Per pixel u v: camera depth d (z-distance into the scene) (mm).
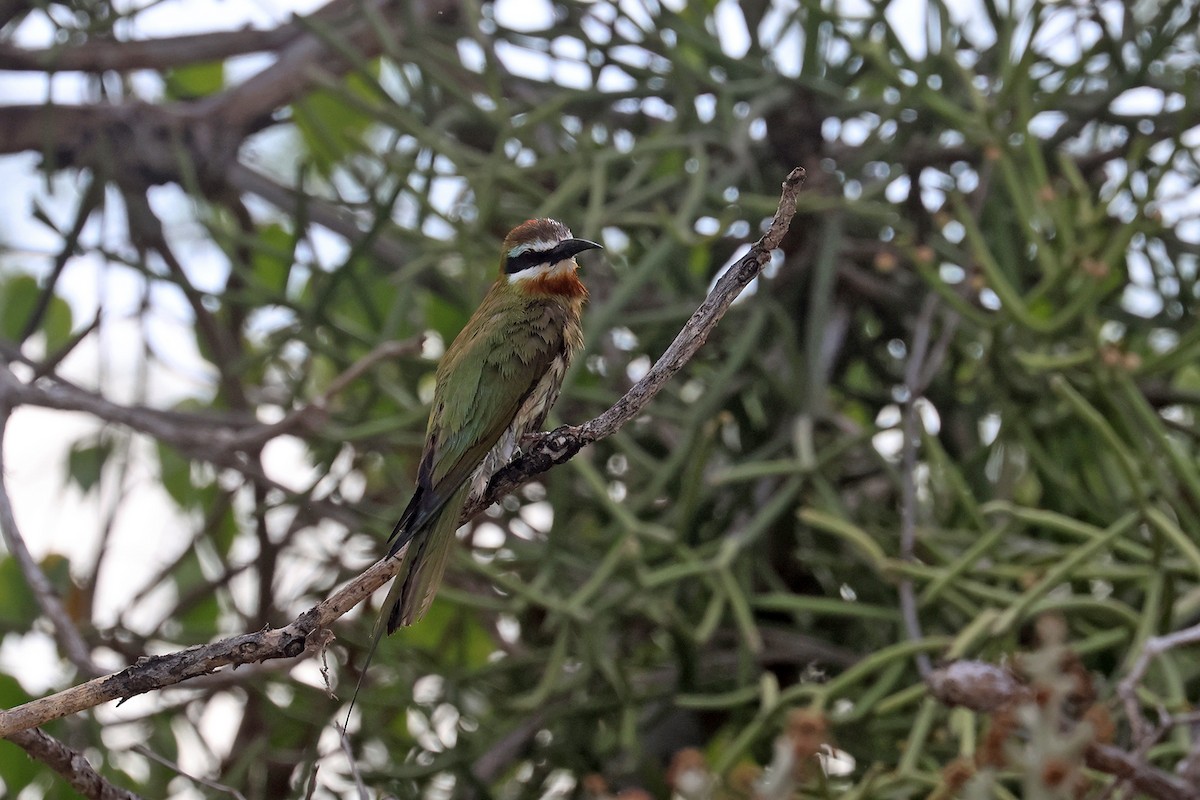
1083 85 11883
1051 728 5578
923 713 7883
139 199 12133
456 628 11938
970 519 9688
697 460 9227
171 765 6832
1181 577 9250
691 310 10664
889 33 10555
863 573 10117
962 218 9586
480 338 8891
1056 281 9336
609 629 10477
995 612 8156
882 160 11227
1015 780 7629
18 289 12875
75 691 5941
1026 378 10117
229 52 12352
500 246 10789
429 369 11172
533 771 10469
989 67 11859
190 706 11141
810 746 5691
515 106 11695
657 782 9820
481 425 8430
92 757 9883
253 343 13734
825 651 10375
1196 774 6609
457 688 10422
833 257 10695
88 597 11242
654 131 12234
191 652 6023
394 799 10094
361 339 11062
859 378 13242
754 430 11219
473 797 10297
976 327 10852
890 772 8703
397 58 11172
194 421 11320
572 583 10898
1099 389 9102
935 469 10695
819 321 10555
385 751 11102
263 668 10227
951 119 10203
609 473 11398
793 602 9305
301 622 6133
